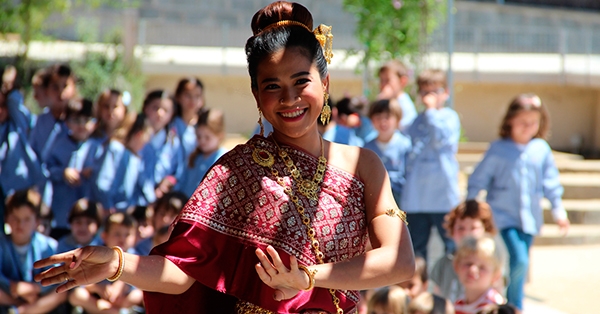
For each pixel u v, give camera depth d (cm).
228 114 1864
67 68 873
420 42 1380
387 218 264
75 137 845
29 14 1666
